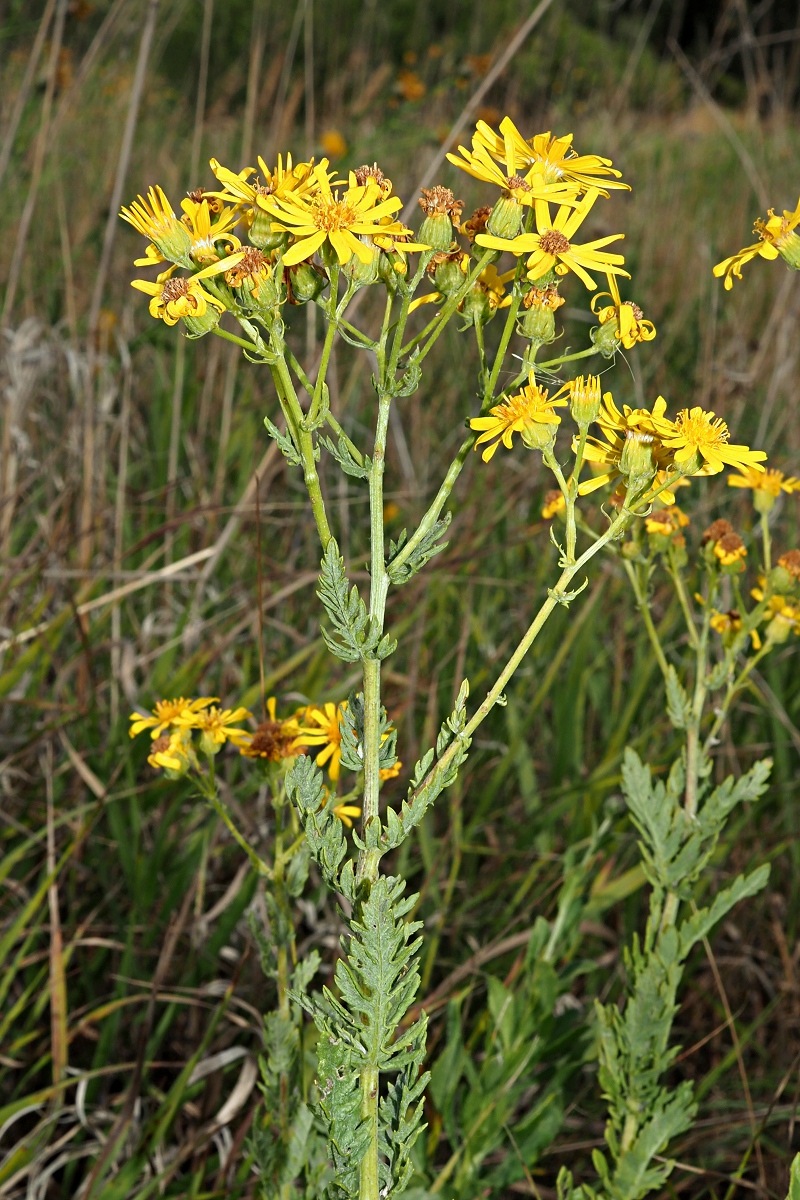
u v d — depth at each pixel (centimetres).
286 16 668
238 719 174
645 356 461
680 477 131
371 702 124
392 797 267
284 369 125
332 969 236
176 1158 200
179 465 380
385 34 711
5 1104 222
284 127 422
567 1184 175
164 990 228
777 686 304
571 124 689
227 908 239
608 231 562
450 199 130
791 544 333
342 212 121
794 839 273
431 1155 201
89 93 565
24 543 326
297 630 322
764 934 271
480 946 255
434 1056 230
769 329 380
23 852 226
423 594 309
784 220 147
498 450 395
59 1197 218
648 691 314
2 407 324
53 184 488
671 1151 206
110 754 263
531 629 126
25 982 240
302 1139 162
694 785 177
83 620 291
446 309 129
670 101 735
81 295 430
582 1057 203
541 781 305
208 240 127
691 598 310
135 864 240
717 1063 248
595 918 254
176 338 387
